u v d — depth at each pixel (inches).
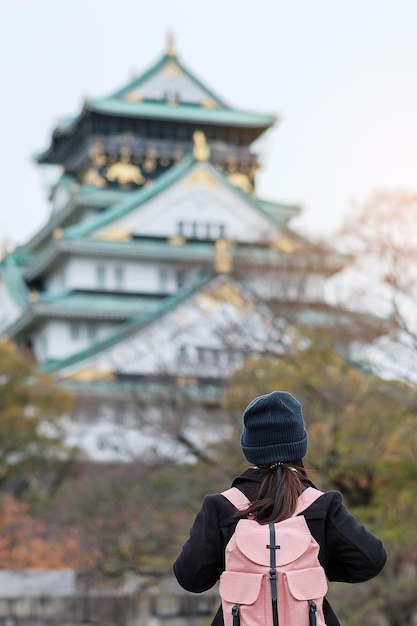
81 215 3282.5
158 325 2368.4
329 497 196.7
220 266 1897.1
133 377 2166.6
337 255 1316.4
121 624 1593.3
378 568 193.8
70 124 3403.1
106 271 2994.6
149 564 1270.9
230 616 184.9
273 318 1277.1
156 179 3312.0
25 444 2036.2
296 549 187.2
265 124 3459.6
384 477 1119.0
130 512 1268.5
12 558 1562.5
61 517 1467.8
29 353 2394.2
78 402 2166.6
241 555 188.1
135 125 3405.5
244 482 201.9
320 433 1082.7
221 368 1349.7
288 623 182.5
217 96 3533.5
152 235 3031.5
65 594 1638.8
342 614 1034.7
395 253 1137.4
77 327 2918.3
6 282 3294.8
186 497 1216.8
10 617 1615.4
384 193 1146.0
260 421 199.9
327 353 1180.5
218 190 3080.7
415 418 1122.7
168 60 3499.0
